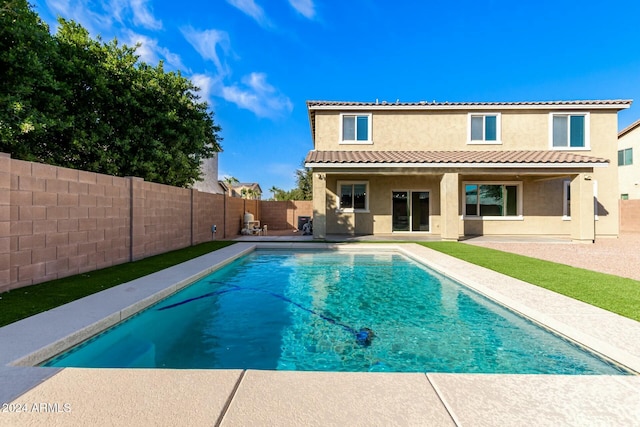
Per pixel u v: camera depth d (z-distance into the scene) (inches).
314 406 106.3
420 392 115.6
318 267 423.5
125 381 120.3
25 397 109.3
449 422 98.5
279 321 234.5
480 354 178.9
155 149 508.1
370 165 591.8
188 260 391.2
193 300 283.6
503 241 607.8
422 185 739.4
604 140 697.6
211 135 657.6
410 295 298.0
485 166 591.8
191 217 547.8
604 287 260.8
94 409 102.7
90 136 435.5
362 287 327.6
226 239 650.8
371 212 739.4
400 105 717.3
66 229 290.2
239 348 190.1
